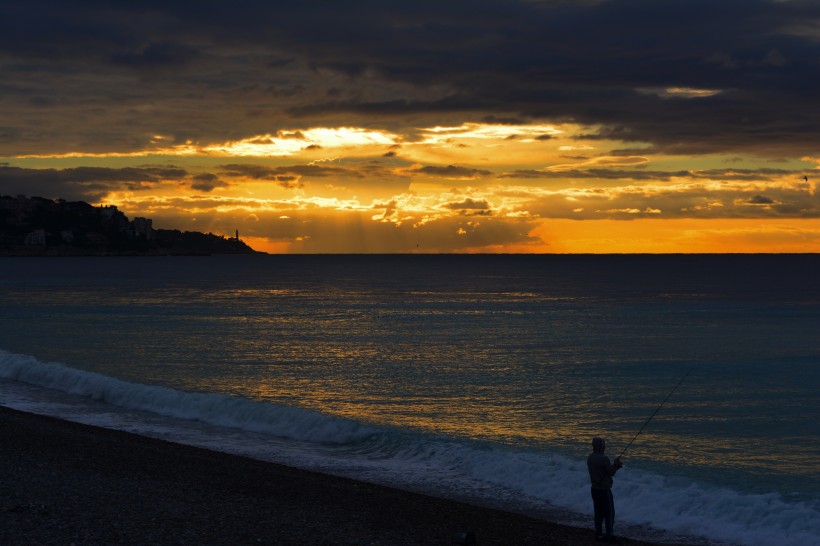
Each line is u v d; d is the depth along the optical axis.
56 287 134.38
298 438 24.91
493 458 21.11
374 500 16.70
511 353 48.06
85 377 33.66
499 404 31.44
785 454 23.61
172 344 52.03
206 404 28.66
